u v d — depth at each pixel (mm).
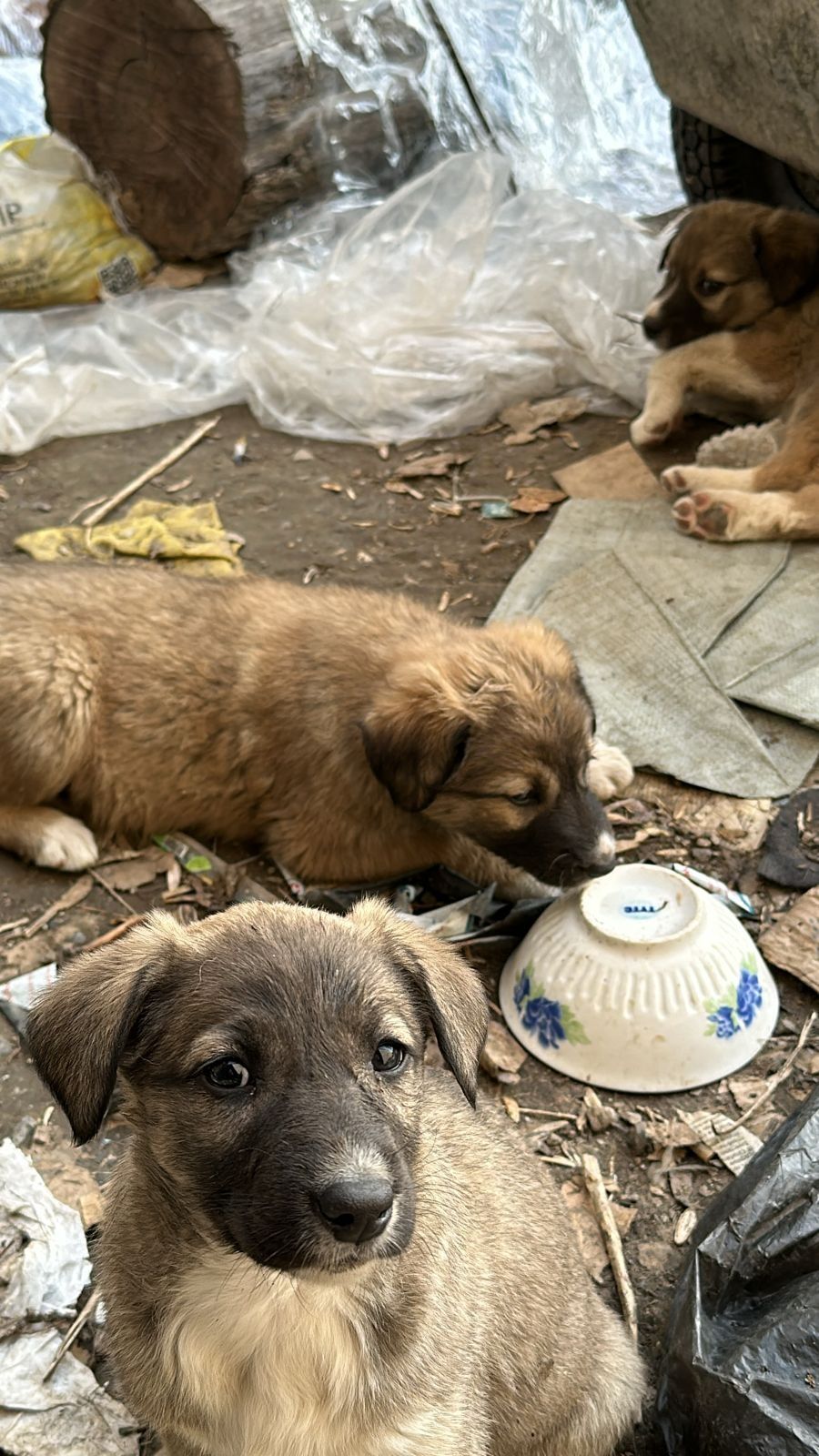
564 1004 710
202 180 1376
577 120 1499
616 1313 600
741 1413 499
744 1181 574
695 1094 697
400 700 749
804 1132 567
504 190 1344
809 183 1245
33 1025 465
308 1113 413
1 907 802
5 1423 545
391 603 850
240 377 1273
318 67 1363
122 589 864
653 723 896
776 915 788
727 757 872
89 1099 442
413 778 744
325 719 796
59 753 824
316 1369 460
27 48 1556
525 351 1259
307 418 1236
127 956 457
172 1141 439
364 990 440
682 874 808
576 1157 674
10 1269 589
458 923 788
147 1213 455
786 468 1057
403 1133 441
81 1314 583
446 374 1243
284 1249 408
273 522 1122
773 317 1143
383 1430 456
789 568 1005
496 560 1062
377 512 1127
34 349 1282
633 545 1033
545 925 745
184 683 829
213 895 820
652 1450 556
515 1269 509
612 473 1145
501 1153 544
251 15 1323
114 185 1399
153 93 1355
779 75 960
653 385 1171
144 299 1355
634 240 1324
